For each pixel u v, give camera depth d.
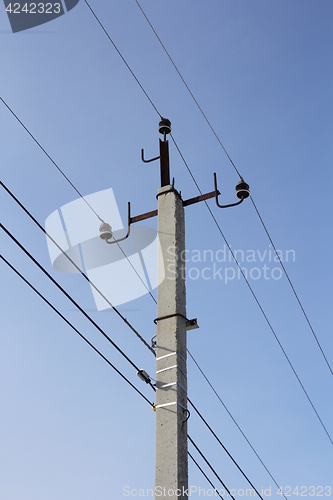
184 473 7.40
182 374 8.05
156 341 8.28
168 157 9.66
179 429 7.60
